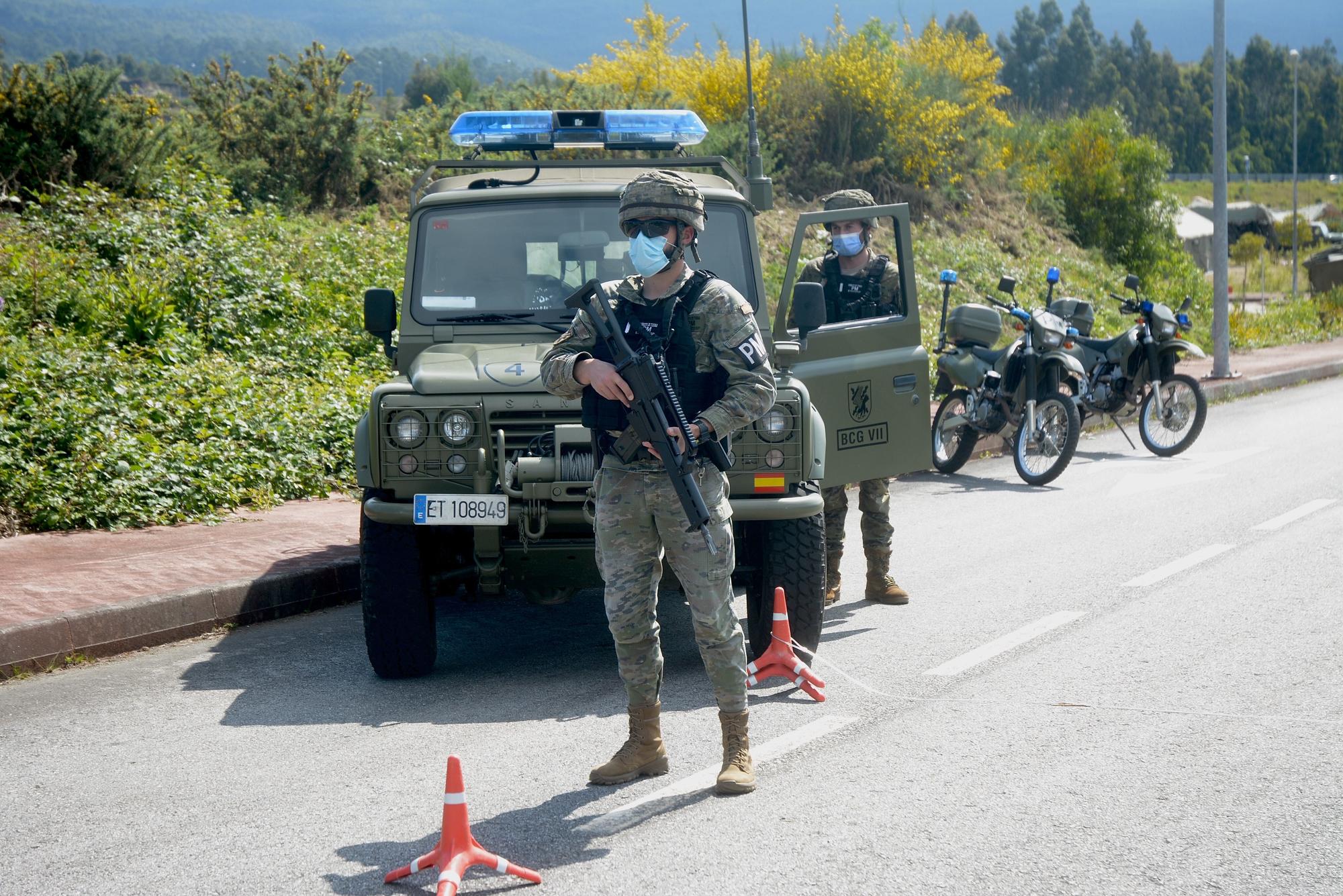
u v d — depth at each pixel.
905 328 7.57
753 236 6.99
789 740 5.32
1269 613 7.09
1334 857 4.05
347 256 16.06
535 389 5.92
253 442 11.20
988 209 27.25
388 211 19.39
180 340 12.62
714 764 5.06
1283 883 3.88
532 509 5.80
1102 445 14.56
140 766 5.20
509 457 5.93
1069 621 7.11
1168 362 13.52
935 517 10.59
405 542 6.17
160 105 17.97
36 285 12.52
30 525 9.43
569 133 7.71
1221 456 13.24
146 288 12.97
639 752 4.91
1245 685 5.86
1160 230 30.22
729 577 4.76
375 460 5.96
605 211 6.96
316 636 7.34
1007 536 9.65
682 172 7.71
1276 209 107.75
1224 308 20.03
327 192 19.23
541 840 4.37
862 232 7.57
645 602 4.79
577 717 5.70
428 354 6.50
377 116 21.28
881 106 25.50
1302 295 39.38
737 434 5.96
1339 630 6.69
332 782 4.98
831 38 26.64
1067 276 25.77
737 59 25.52
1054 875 3.97
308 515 10.15
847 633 7.06
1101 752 5.05
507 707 5.90
